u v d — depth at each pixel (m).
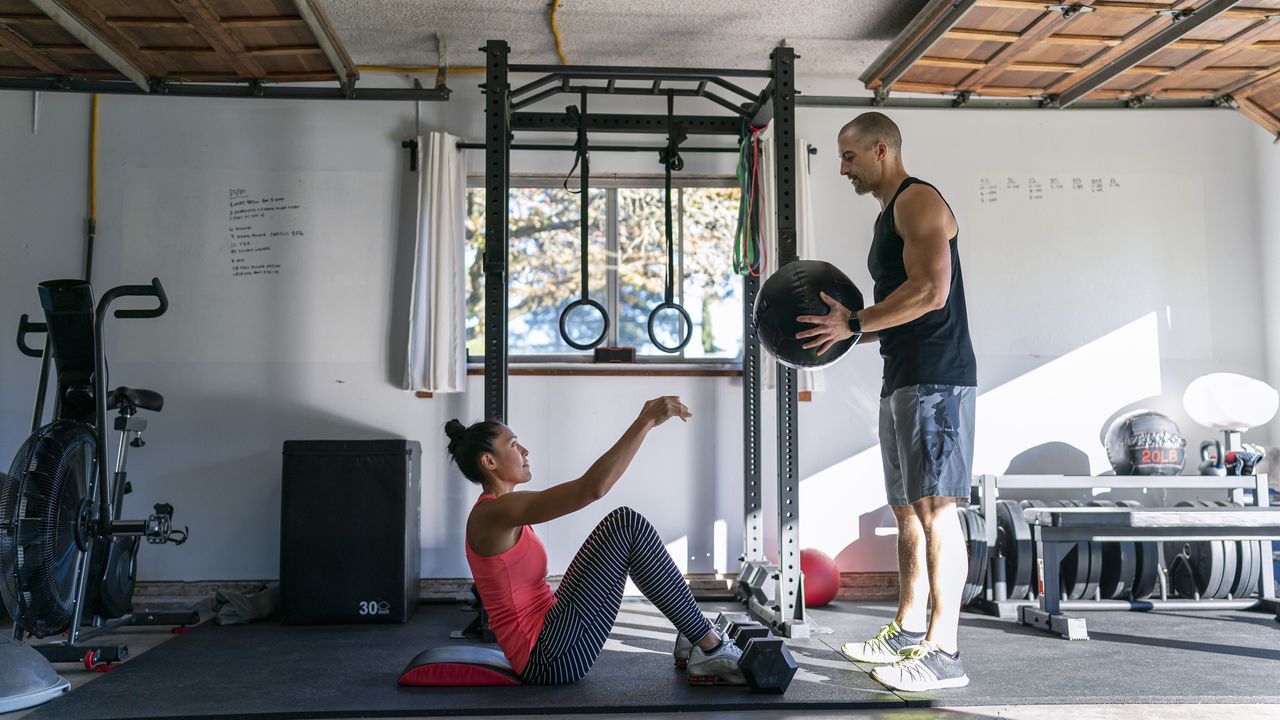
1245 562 4.46
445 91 4.78
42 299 3.43
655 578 2.86
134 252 4.79
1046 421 5.05
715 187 5.10
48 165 4.79
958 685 2.88
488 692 2.83
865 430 4.98
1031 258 5.10
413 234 4.87
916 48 4.22
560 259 5.04
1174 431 4.66
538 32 4.60
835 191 5.05
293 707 2.67
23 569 3.10
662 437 4.91
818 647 3.55
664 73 3.98
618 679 2.99
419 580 4.62
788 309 2.99
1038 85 4.83
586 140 4.29
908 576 3.21
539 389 4.88
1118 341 5.10
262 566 4.72
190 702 2.74
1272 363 5.13
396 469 4.25
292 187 4.86
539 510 2.64
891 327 3.03
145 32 4.09
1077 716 2.60
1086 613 4.39
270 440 4.77
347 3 4.26
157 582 4.68
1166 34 4.09
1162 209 5.16
